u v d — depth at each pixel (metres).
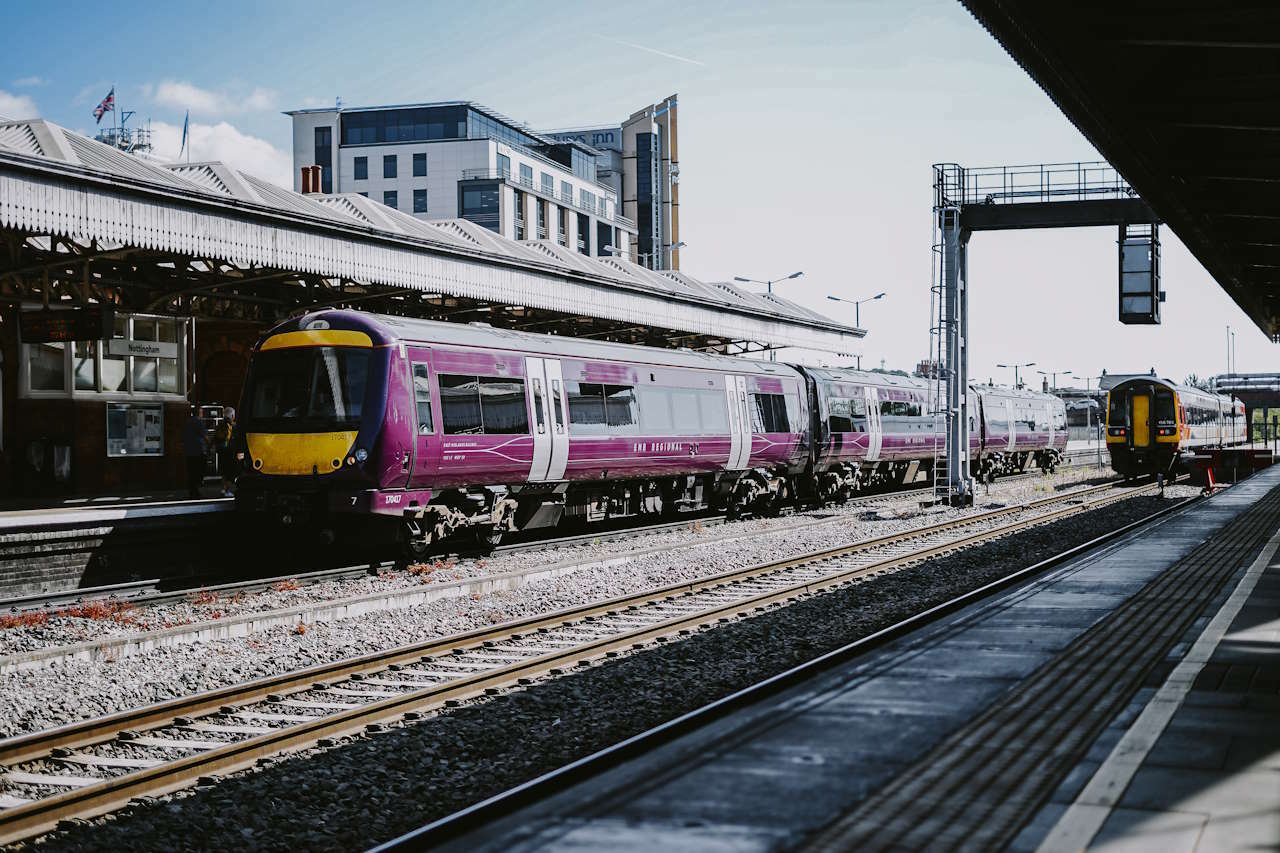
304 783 7.41
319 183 37.25
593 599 15.05
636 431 22.80
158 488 26.59
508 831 5.27
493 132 94.94
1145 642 9.77
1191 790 5.57
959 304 29.91
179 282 21.94
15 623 12.71
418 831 5.96
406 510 17.50
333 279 24.08
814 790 5.77
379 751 8.09
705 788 5.84
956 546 20.92
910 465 39.19
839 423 31.69
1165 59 11.40
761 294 42.94
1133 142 13.30
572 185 94.69
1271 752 6.24
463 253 22.86
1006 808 5.43
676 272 39.34
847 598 15.25
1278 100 11.62
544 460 20.28
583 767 7.06
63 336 19.89
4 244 19.25
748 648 11.98
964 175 29.22
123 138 62.25
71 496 24.59
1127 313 26.30
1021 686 8.11
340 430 16.88
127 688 9.99
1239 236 20.16
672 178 105.12
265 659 11.20
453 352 18.39
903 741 6.68
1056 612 11.51
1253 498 29.19
